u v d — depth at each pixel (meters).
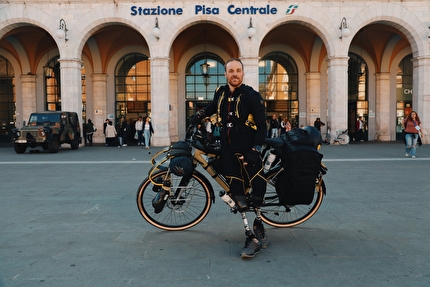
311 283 2.75
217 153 3.82
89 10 19.11
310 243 3.71
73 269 3.04
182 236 3.97
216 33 23.75
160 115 19.44
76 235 4.03
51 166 10.94
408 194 6.37
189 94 25.44
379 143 21.56
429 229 4.21
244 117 3.52
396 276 2.88
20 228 4.33
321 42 24.22
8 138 25.86
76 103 19.38
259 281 2.79
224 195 3.83
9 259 3.28
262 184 3.69
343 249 3.52
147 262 3.19
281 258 3.29
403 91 25.23
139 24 19.16
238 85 3.58
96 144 22.97
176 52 24.61
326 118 25.39
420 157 12.97
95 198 6.17
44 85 25.72
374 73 25.38
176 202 4.09
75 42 19.17
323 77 25.31
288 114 25.72
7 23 19.12
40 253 3.44
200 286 2.70
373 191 6.65
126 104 25.47
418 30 19.31
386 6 19.22
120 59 25.27
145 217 4.18
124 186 7.36
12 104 25.83
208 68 25.31
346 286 2.70
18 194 6.55
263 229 3.75
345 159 12.34
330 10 19.19
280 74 25.62
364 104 25.73
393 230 4.17
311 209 4.32
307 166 3.67
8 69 25.66
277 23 19.17
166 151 4.01
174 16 19.11
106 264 3.15
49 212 5.16
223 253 3.43
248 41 19.16
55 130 16.39
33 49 24.95
